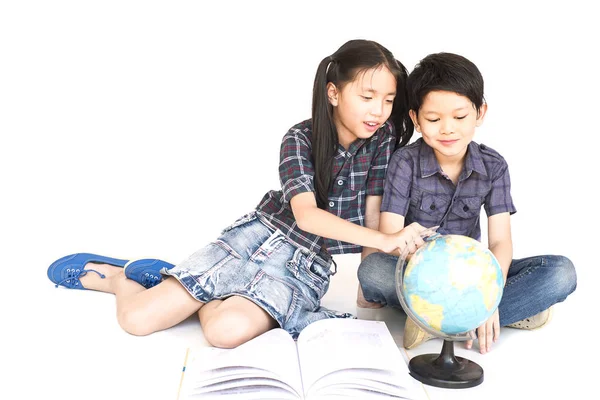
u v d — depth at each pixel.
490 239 2.87
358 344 2.45
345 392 2.20
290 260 2.87
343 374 2.25
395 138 2.93
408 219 2.95
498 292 2.30
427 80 2.64
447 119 2.64
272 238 2.91
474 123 2.68
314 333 2.56
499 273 2.32
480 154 2.85
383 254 2.85
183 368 2.40
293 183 2.73
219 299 2.81
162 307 2.78
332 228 2.59
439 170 2.82
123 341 2.73
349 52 2.70
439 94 2.62
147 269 3.15
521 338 2.79
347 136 2.84
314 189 2.84
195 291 2.79
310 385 2.21
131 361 2.55
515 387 2.37
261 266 2.85
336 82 2.73
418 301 2.30
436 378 2.35
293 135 2.85
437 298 2.27
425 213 2.88
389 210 2.85
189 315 2.85
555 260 2.77
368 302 3.12
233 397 2.18
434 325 2.33
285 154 2.82
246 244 2.92
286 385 2.21
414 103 2.73
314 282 2.89
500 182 2.85
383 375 2.26
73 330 2.83
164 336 2.78
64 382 2.39
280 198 2.95
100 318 2.95
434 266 2.28
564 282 2.74
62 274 3.29
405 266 2.67
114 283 3.21
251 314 2.66
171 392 2.32
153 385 2.37
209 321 2.64
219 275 2.83
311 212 2.65
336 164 2.87
